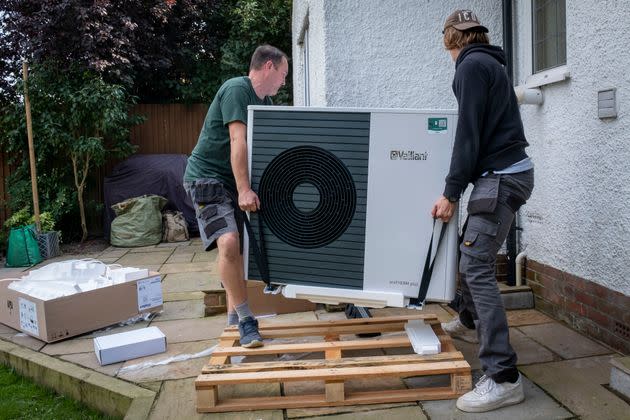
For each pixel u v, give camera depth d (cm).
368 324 305
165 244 771
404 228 254
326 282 264
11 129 765
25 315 369
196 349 330
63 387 303
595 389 253
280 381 244
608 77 291
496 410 237
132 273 399
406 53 399
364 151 255
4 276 607
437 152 250
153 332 337
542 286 369
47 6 772
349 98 397
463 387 251
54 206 762
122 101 806
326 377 245
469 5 400
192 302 447
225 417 241
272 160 263
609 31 289
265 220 268
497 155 238
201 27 1046
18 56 845
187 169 303
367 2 394
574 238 329
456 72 240
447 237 251
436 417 234
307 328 302
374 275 258
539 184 368
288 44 1016
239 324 284
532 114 374
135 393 267
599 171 303
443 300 254
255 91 293
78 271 406
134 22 882
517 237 399
